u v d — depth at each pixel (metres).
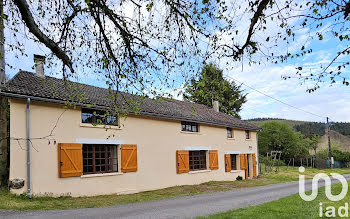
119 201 10.76
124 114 6.85
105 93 15.06
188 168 17.11
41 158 10.48
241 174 22.27
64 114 11.38
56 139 11.00
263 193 12.94
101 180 12.33
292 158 36.56
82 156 11.91
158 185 15.03
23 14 5.14
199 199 11.29
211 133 19.58
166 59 5.64
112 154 13.23
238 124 22.66
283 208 8.18
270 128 36.19
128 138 13.70
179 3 5.19
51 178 10.67
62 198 10.66
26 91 10.41
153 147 15.04
